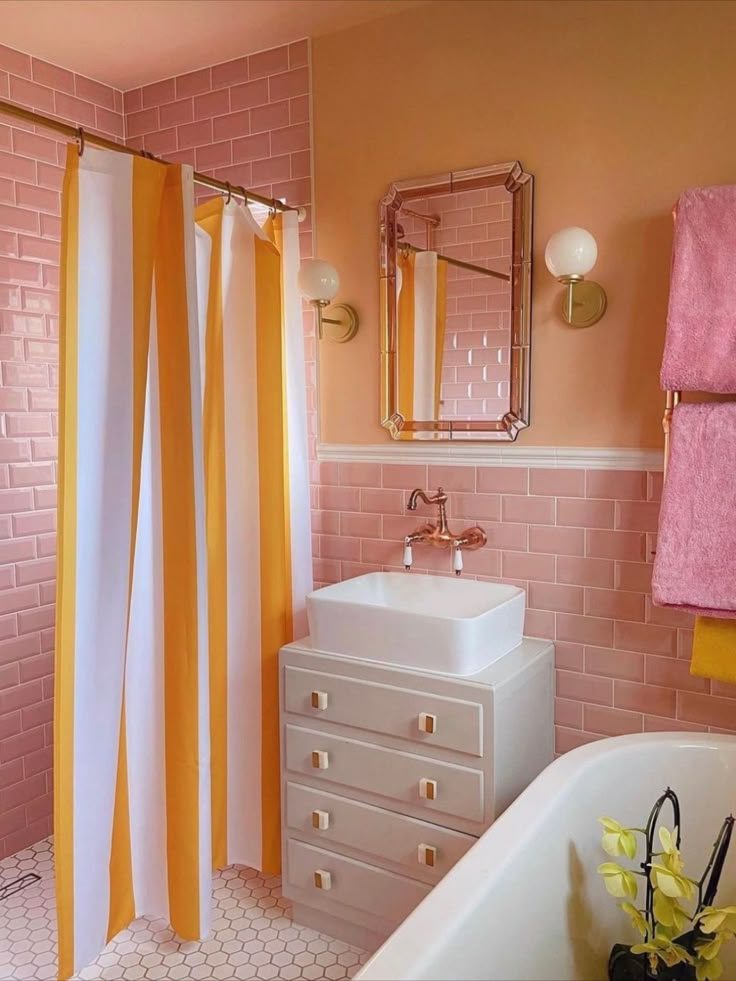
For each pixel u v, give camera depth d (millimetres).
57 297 2691
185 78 2793
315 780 2205
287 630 2461
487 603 2268
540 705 2170
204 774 2084
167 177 1976
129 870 2201
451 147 2328
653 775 1860
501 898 1415
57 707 1892
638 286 2090
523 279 2221
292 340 2432
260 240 2334
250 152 2688
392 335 2457
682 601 1879
